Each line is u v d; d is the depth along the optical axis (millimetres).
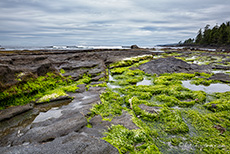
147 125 9547
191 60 40062
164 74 24344
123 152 6633
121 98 13938
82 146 6230
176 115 10297
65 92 14750
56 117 9586
